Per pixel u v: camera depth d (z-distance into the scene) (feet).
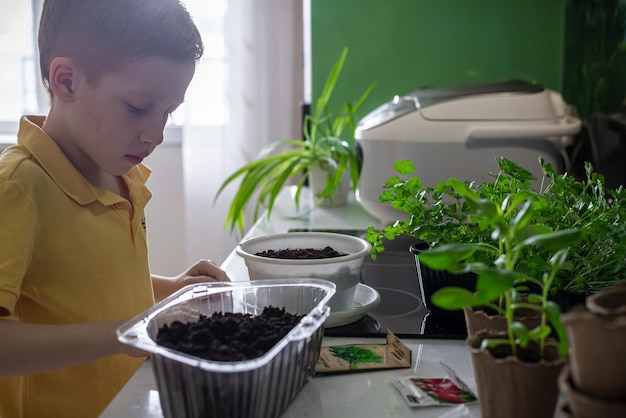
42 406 2.70
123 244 2.91
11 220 2.45
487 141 4.25
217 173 7.77
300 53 7.72
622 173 4.08
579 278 2.26
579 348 1.36
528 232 1.61
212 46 7.56
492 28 5.84
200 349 1.74
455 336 2.49
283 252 2.81
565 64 5.69
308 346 1.95
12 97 8.14
